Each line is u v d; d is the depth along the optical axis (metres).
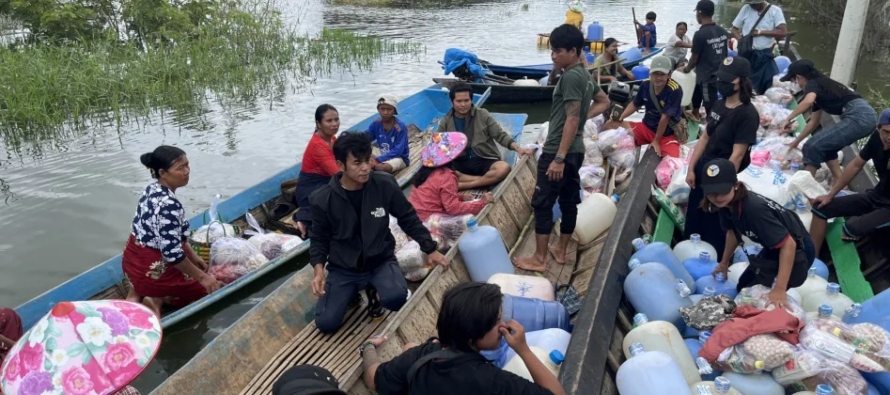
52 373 2.37
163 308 5.22
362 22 24.14
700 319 3.54
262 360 4.21
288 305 4.61
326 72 14.94
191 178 8.60
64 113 10.88
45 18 15.37
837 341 3.04
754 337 3.15
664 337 3.37
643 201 5.26
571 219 5.07
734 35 9.93
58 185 8.26
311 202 4.03
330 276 4.35
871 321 3.48
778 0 23.72
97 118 11.07
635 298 3.92
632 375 3.02
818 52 16.66
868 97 11.72
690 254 4.70
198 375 3.89
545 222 4.96
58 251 6.55
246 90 13.03
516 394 2.28
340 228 4.09
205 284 5.09
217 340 4.09
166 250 4.74
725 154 4.84
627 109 7.15
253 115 11.57
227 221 6.37
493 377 2.29
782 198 5.24
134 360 2.49
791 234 3.50
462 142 5.81
